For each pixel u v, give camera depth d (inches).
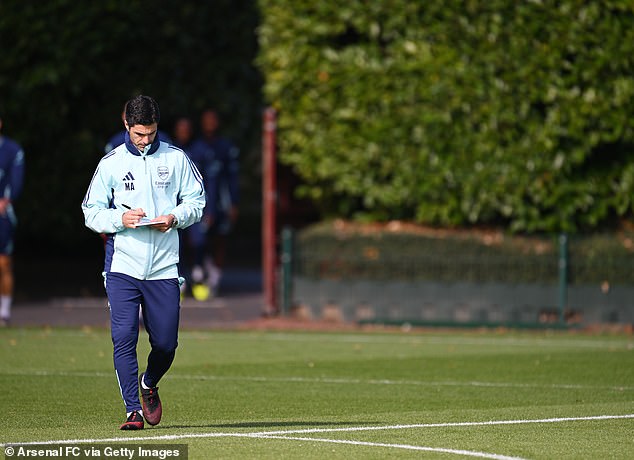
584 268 2420.0
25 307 2743.6
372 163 2544.3
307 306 2536.9
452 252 2459.4
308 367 1865.2
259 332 2365.9
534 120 2480.3
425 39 2513.5
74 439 1210.0
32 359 1911.9
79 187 3088.1
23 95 2891.2
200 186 1301.7
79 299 2938.0
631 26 2469.2
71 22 2918.3
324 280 2518.5
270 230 2571.4
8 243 2368.4
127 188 1269.7
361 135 2539.4
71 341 2154.3
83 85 2987.2
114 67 3171.8
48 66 2896.2
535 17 2463.1
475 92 2470.5
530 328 2418.8
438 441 1212.5
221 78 3511.3
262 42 2613.2
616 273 2407.7
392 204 2561.5
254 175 5000.0
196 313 2677.2
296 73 2568.9
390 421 1349.7
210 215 3002.0
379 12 2524.6
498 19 2470.5
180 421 1347.2
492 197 2477.9
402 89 2508.6
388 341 2237.9
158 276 1268.5
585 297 2422.5
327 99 2556.6
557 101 2460.6
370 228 2561.5
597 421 1358.3
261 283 3444.9
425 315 2470.5
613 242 2433.6
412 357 2000.5
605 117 2463.1
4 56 2861.7
